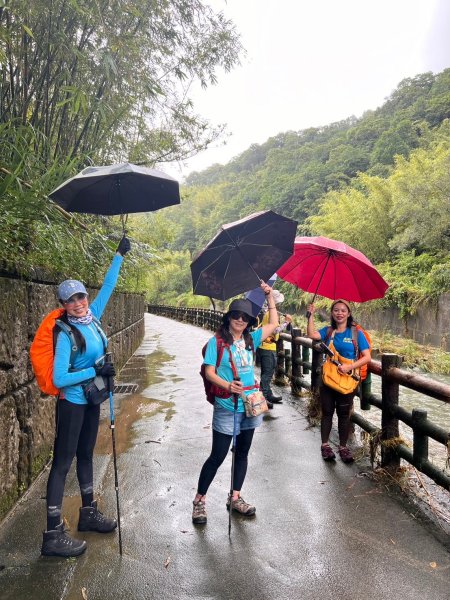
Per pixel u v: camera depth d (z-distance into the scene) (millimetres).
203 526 2953
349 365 3895
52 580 2391
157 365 9891
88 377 2607
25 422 3445
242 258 2994
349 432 4297
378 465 3875
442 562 2537
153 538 2807
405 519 3023
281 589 2316
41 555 2607
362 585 2338
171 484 3619
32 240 3854
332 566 2504
